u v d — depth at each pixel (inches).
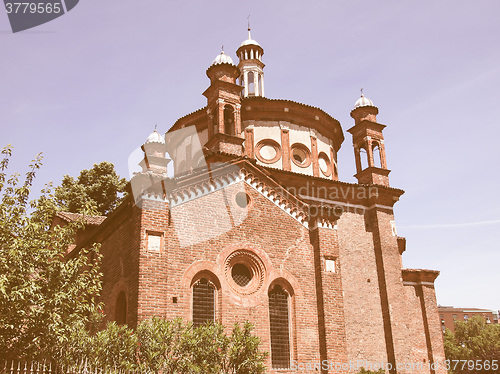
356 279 992.9
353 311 959.0
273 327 750.5
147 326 579.5
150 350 559.8
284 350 745.6
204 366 571.2
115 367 540.4
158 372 573.3
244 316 722.8
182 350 574.2
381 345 956.6
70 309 594.6
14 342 543.2
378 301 996.6
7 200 595.2
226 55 1045.8
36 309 528.7
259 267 766.5
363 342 940.6
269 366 711.1
